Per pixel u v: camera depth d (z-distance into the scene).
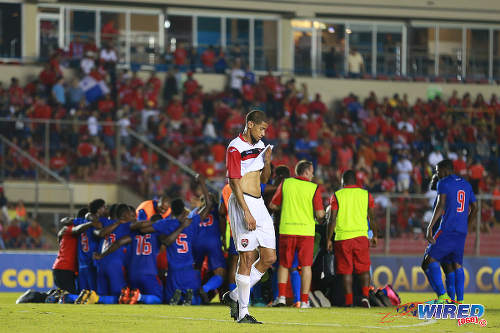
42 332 24.73
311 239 41.69
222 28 118.69
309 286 41.78
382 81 118.12
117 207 44.22
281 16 120.88
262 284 45.34
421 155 99.69
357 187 43.09
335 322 29.92
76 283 46.62
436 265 38.97
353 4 121.88
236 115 96.94
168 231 43.38
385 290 44.94
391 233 73.62
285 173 43.72
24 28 108.62
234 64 108.56
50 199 72.81
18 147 75.44
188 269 43.53
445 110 112.56
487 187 97.88
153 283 43.69
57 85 92.94
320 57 122.06
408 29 124.88
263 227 27.47
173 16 116.19
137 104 95.25
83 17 111.88
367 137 101.81
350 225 42.56
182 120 95.75
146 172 78.25
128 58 109.94
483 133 108.19
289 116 101.25
